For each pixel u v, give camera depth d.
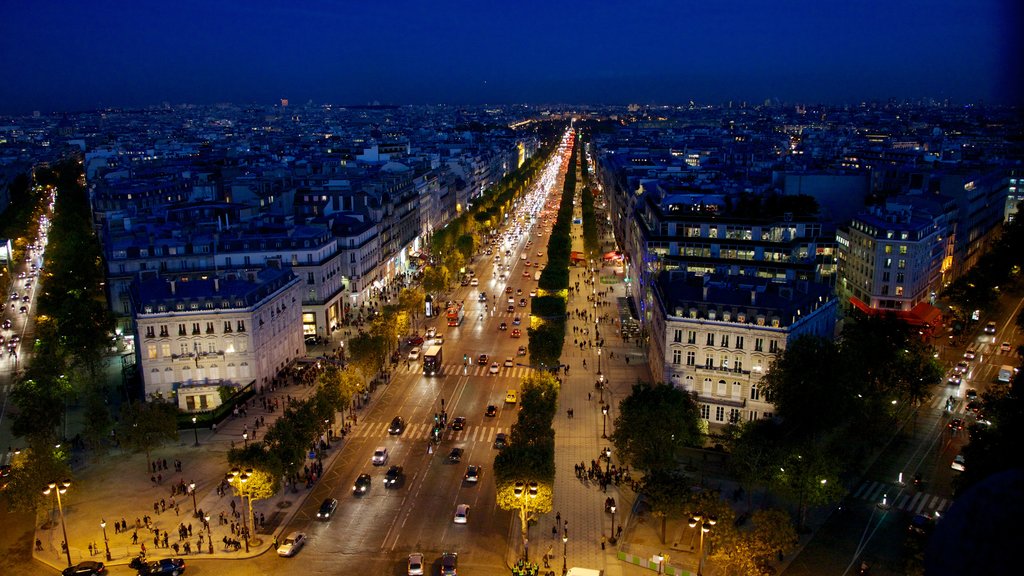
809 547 161.00
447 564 150.00
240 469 162.88
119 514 175.50
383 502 180.88
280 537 165.38
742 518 170.88
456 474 195.12
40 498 164.38
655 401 189.62
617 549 160.75
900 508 176.62
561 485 188.00
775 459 166.62
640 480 177.62
